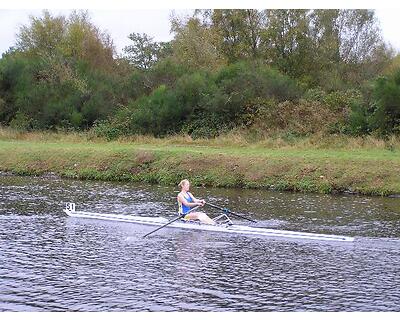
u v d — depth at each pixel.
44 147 36.91
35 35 57.78
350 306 12.11
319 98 41.91
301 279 13.86
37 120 46.44
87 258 15.68
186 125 42.44
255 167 29.69
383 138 34.72
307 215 21.25
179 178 30.58
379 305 12.16
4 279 13.80
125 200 25.11
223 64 51.22
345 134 36.56
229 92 42.47
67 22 58.56
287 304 12.27
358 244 16.92
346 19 55.22
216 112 41.84
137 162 32.75
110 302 12.38
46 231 18.84
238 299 12.57
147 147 36.50
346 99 40.34
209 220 19.41
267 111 40.12
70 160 34.22
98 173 32.62
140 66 64.81
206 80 44.53
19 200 24.75
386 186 26.30
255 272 14.41
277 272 14.39
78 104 46.91
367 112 36.91
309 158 29.48
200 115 42.47
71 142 41.03
